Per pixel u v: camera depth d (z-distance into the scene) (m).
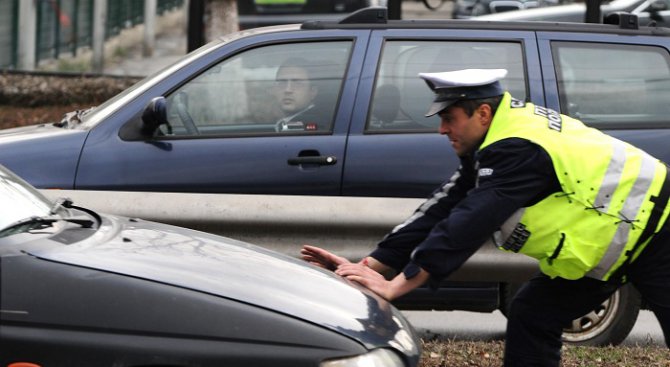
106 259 7.53
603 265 8.62
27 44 30.45
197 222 12.30
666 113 12.74
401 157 12.41
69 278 7.26
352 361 7.32
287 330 7.31
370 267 9.38
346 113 12.62
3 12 30.28
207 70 12.86
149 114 12.36
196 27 24.28
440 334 13.69
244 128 12.79
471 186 9.18
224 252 8.41
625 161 8.51
